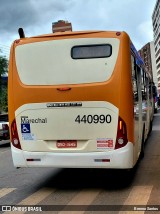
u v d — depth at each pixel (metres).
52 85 6.32
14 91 6.50
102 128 6.10
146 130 11.00
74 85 6.21
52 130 6.31
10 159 11.24
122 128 6.04
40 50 6.42
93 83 6.14
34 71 6.42
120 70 6.07
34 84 6.40
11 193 6.40
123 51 6.11
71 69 6.25
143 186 6.43
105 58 6.14
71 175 7.79
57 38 6.36
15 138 6.52
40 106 6.36
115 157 6.06
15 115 6.50
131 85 6.17
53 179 7.46
